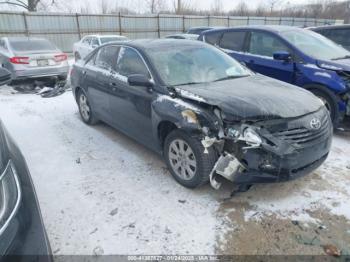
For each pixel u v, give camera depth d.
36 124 5.26
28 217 1.52
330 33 7.28
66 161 3.77
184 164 3.03
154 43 3.93
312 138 2.73
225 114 2.60
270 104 2.73
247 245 2.32
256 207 2.77
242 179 2.60
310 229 2.48
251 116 2.54
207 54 3.95
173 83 3.29
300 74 4.73
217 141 2.63
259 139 2.50
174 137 3.04
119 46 4.18
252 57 5.51
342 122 4.56
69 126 5.14
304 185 3.12
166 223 2.57
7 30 17.12
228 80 3.55
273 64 5.15
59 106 6.46
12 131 4.90
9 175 1.58
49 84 8.44
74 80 5.24
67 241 2.39
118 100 3.94
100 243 2.36
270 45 5.31
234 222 2.57
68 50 19.19
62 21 18.52
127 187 3.14
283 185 3.12
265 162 2.53
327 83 4.38
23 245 1.41
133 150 4.08
